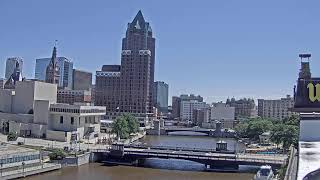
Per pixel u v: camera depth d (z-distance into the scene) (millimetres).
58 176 180875
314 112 112500
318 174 82250
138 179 181875
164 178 186125
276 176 161875
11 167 172875
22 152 182500
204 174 199875
